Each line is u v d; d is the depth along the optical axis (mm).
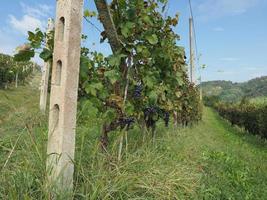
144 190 3588
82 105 3791
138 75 4777
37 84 31781
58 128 3018
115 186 3238
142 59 4664
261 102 27375
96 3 3740
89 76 4031
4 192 2887
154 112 5523
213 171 5996
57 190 2879
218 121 38875
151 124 6094
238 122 29094
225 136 19141
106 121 4199
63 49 3010
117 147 4613
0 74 21234
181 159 5914
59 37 3066
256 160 9930
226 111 40094
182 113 12320
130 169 3828
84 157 3758
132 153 4516
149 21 4562
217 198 4633
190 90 15039
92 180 3244
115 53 4355
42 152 3145
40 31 3387
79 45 3074
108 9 3812
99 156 3814
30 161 3213
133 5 4484
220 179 5617
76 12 3025
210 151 8250
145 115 5531
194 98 17578
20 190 2846
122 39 4453
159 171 4082
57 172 2973
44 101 11211
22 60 3398
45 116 5047
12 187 2840
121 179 3391
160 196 3643
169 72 5523
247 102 30641
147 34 4578
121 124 4402
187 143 7547
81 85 3875
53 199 2822
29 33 3354
